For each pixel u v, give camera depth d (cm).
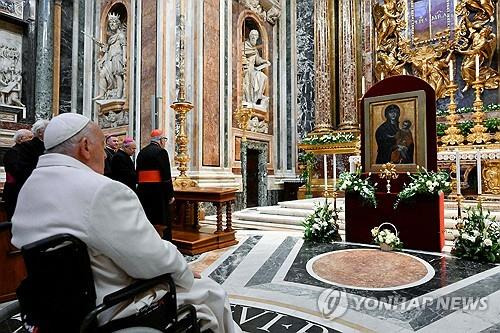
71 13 1015
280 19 1238
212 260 495
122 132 982
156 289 173
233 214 878
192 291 186
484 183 840
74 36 1018
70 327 149
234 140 1030
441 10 1028
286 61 1243
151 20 917
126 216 155
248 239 631
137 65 945
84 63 1041
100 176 160
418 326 284
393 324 288
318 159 1132
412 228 538
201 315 180
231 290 373
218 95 946
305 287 379
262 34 1174
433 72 1028
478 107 855
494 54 964
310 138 1135
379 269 439
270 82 1205
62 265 144
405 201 541
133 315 160
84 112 1035
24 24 871
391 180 567
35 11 888
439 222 520
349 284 387
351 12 1144
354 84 1134
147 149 518
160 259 162
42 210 154
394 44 1099
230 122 986
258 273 432
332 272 431
